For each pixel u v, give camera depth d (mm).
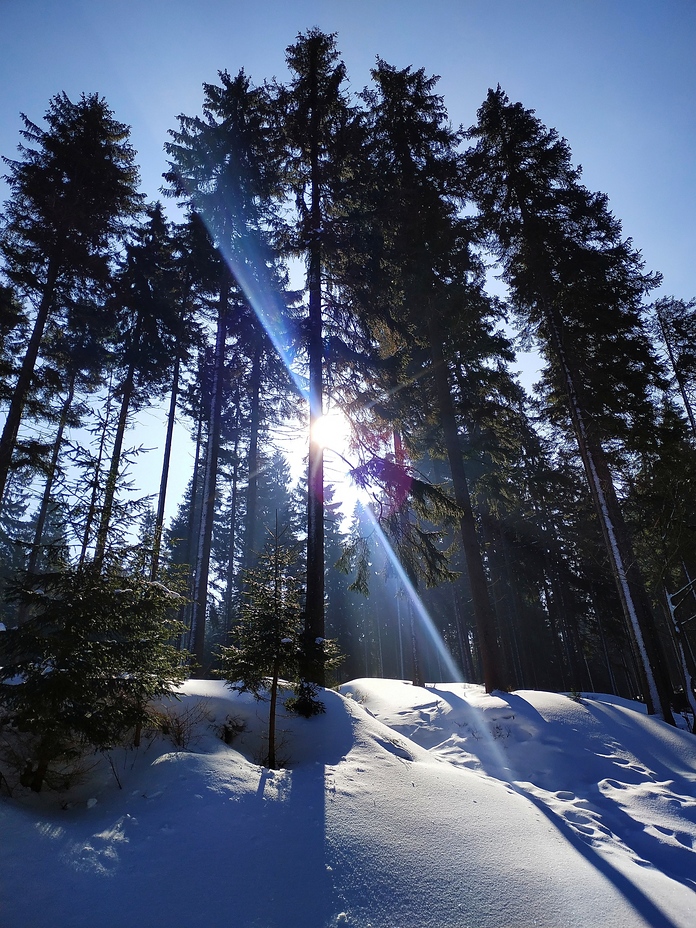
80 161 16312
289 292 17172
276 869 4246
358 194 14828
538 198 16719
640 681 13211
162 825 4562
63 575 5840
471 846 5074
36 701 4879
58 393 15711
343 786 5902
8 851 3902
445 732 10406
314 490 11844
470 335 17000
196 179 17734
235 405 23688
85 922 3396
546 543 25375
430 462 24797
